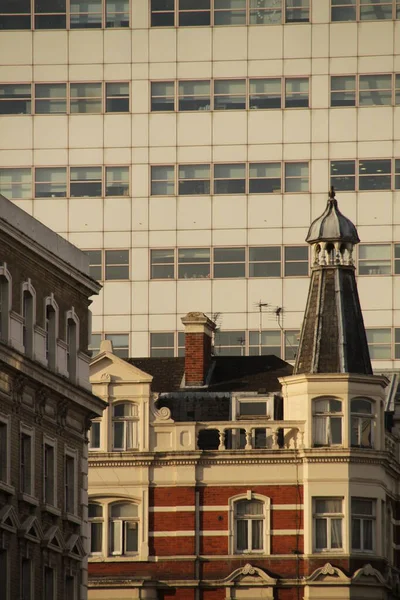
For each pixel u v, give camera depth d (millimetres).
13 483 170125
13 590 169250
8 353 167375
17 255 171625
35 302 175625
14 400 170375
